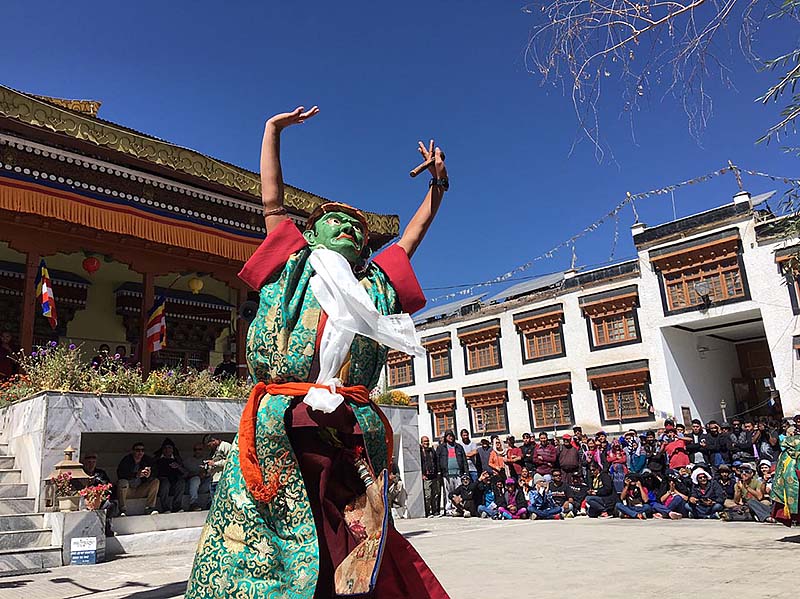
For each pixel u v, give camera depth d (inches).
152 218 522.0
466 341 1358.3
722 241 1021.2
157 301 698.2
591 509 551.2
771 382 1149.1
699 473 507.8
